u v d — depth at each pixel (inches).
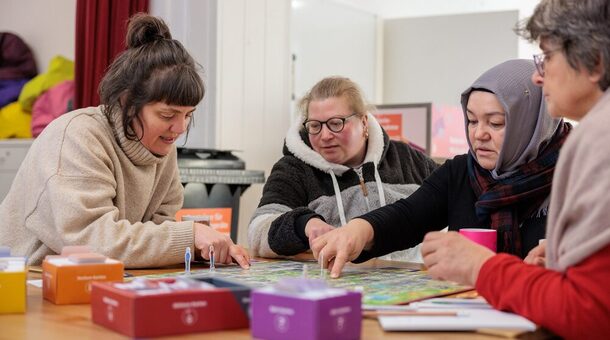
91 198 69.1
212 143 154.3
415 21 208.1
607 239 39.6
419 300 50.4
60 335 41.1
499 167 71.2
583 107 46.4
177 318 40.3
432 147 152.0
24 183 74.2
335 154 99.7
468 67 201.6
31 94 173.2
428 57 207.0
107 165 73.5
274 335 38.7
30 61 189.5
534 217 71.2
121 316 40.6
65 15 189.5
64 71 177.9
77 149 70.6
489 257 46.9
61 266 50.2
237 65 159.2
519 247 70.5
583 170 41.4
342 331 38.3
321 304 37.3
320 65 185.6
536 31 47.2
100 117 75.2
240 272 64.7
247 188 155.2
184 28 154.3
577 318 40.6
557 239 43.6
